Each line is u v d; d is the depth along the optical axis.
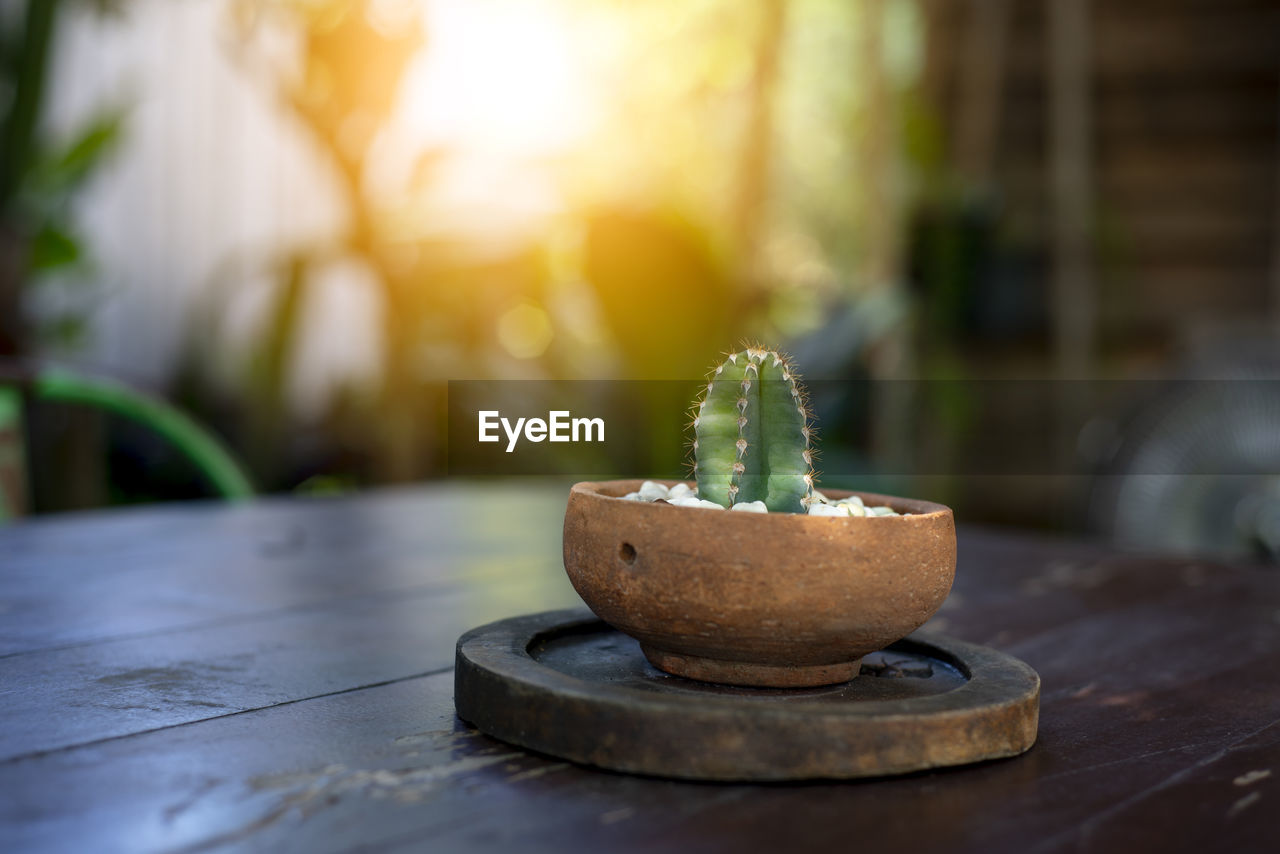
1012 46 4.30
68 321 3.24
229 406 3.73
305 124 3.27
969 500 4.39
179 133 3.83
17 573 1.15
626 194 3.37
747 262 3.30
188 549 1.34
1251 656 0.90
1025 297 3.97
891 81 3.97
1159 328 4.27
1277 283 4.18
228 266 3.68
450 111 3.86
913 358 3.68
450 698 0.71
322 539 1.45
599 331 3.52
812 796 0.54
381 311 3.61
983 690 0.63
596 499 0.64
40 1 2.56
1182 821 0.51
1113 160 4.31
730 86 4.34
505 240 3.40
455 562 1.30
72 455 2.37
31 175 2.75
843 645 0.62
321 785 0.54
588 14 4.19
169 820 0.48
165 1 3.75
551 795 0.53
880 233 3.38
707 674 0.65
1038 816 0.52
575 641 0.78
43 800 0.50
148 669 0.77
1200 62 4.22
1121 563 1.40
